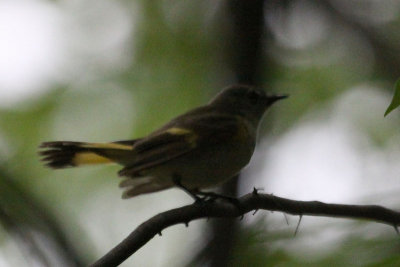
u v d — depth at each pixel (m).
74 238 10.09
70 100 12.71
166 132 8.76
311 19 13.42
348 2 13.57
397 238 7.61
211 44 13.42
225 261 8.16
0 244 10.48
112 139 12.59
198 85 13.29
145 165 8.33
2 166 11.02
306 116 12.88
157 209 12.37
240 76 11.59
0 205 9.54
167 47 13.59
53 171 12.20
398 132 12.69
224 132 9.04
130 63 13.35
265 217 8.05
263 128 12.52
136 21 13.70
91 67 13.17
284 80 13.10
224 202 7.16
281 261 7.86
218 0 13.48
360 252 7.62
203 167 8.87
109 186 12.27
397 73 13.13
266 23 12.39
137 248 6.63
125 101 12.91
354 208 7.08
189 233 11.65
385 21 13.55
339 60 13.35
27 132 12.36
